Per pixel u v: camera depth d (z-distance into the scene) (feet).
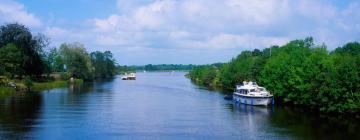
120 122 237.45
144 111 285.64
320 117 250.37
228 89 512.63
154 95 420.36
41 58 558.56
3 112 270.05
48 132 206.18
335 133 201.77
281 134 202.28
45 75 629.51
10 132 204.64
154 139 193.26
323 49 298.56
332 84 237.25
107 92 458.50
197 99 373.81
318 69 263.70
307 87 264.93
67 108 296.30
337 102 241.35
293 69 287.28
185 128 220.02
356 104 230.07
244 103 324.80
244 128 219.00
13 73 468.34
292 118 248.52
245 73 437.58
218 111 285.84
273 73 326.85
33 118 246.68
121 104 329.52
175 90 499.10
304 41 382.42
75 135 200.54
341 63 244.01
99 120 243.19
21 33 517.55
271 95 312.71
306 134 200.75
